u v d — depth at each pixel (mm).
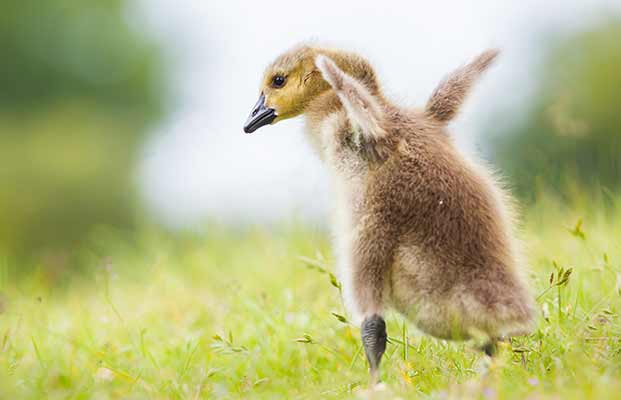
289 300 13500
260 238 18844
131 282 17875
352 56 11773
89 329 13570
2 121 57844
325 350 11727
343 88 9836
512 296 9547
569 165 17156
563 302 11336
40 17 64875
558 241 14500
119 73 65375
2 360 11828
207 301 15297
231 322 13578
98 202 43844
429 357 10750
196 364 11953
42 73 64438
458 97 11055
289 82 12227
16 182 44469
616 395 8398
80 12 65688
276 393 10641
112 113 63344
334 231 10867
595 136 27797
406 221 9898
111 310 15297
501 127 24859
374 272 9977
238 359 11914
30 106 63219
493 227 9969
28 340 13383
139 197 40969
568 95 18422
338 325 12203
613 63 33031
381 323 9953
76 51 65438
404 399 9273
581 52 35062
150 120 63875
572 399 8469
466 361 10539
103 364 11852
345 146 10492
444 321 9781
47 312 15312
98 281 16562
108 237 22234
